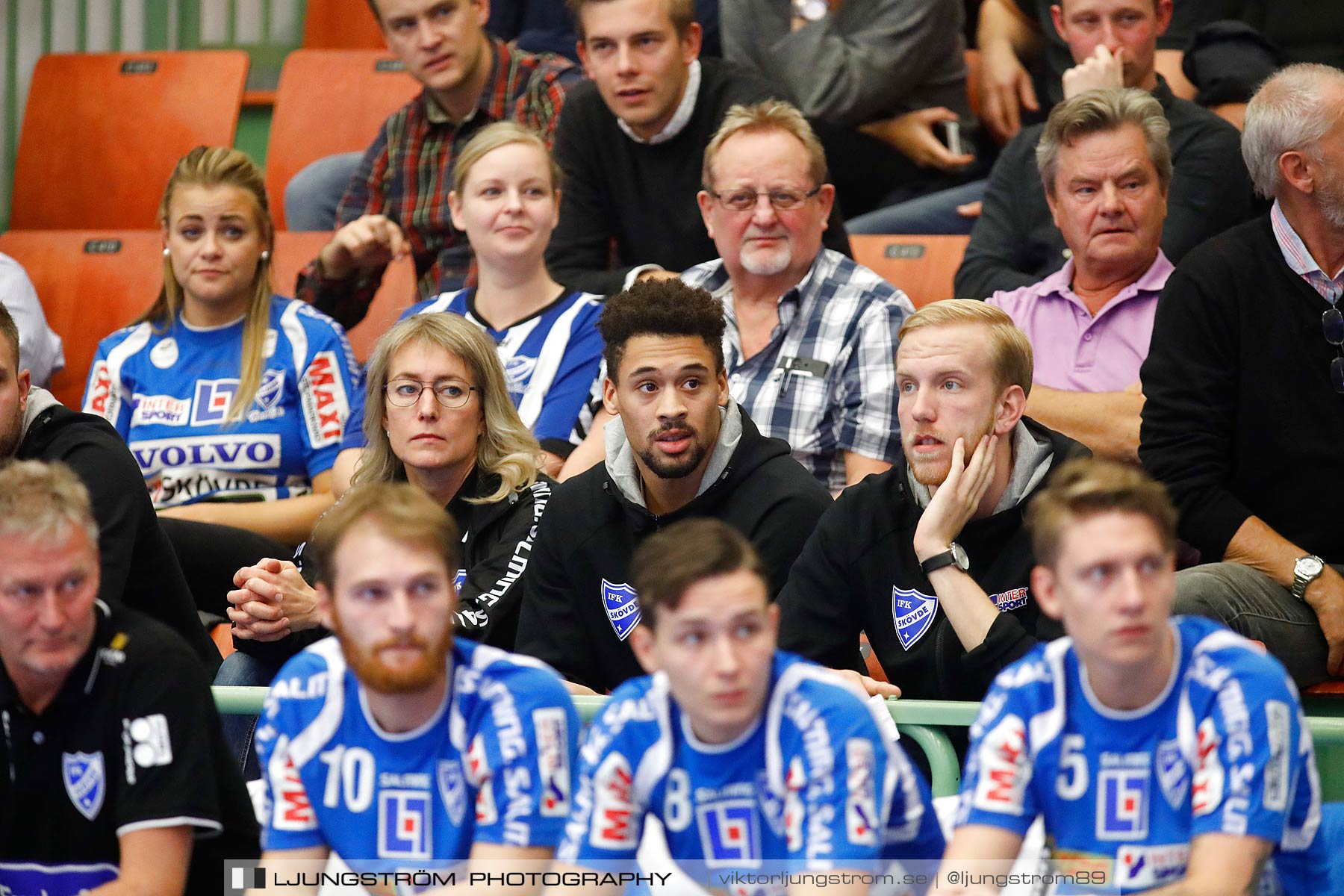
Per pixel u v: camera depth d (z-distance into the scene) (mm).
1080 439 14094
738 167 14891
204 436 15734
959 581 10875
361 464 13445
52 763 8773
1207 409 12820
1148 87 17203
